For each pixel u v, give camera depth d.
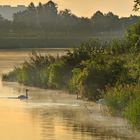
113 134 39.56
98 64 56.03
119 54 60.72
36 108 50.34
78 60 65.31
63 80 64.69
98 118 45.16
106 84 54.56
